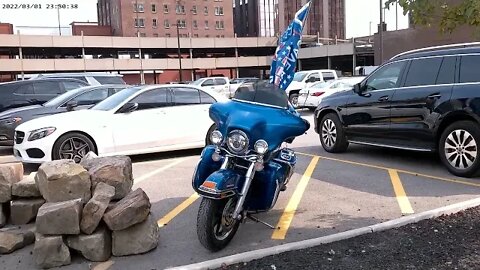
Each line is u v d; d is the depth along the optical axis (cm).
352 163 878
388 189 685
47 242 436
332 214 579
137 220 459
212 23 11681
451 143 744
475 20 473
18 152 888
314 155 977
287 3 12212
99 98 1166
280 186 520
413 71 809
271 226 538
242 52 9381
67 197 463
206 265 425
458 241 465
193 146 997
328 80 2266
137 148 938
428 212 548
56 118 891
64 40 7569
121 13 10619
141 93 957
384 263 423
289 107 516
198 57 8994
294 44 598
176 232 531
